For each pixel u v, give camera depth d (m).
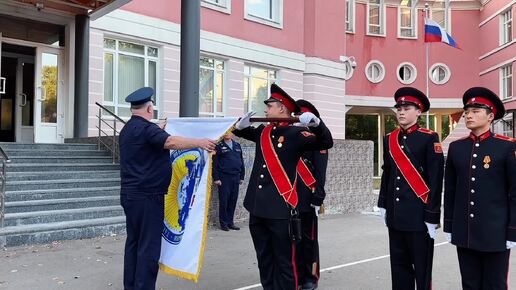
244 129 5.11
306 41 17.83
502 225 4.14
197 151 4.98
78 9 12.30
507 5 25.88
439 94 28.66
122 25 12.88
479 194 4.21
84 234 8.10
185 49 10.33
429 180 4.61
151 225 4.76
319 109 17.89
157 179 4.77
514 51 25.19
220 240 8.51
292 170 4.80
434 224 4.53
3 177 7.57
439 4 28.97
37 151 10.38
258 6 16.36
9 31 12.30
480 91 4.27
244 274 6.34
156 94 13.78
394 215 4.76
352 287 5.84
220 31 14.98
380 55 27.89
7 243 7.27
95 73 12.55
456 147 4.45
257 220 4.90
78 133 12.30
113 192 9.79
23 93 12.95
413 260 4.73
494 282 4.23
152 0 13.48
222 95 15.30
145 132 4.71
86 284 5.72
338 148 12.71
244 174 10.23
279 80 16.83
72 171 10.05
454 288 5.88
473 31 29.09
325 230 10.02
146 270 4.73
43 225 7.81
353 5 27.34
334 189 12.55
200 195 4.87
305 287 5.65
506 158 4.14
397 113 4.85
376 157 36.22
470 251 4.36
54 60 12.97
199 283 5.91
